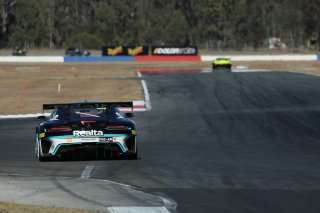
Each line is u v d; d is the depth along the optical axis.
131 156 55.41
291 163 53.41
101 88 170.25
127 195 38.28
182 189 40.69
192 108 115.56
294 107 113.06
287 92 145.88
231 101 127.31
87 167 50.81
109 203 35.62
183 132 81.44
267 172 48.25
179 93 150.00
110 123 52.97
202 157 57.91
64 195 38.22
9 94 156.12
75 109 56.22
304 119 93.88
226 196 38.06
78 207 34.34
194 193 39.19
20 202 35.78
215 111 109.06
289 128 83.38
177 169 50.03
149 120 97.31
